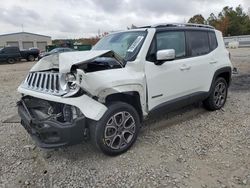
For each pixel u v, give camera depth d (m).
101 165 3.61
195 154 3.82
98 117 3.46
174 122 5.06
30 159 3.87
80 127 3.38
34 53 30.47
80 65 3.45
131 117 3.90
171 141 4.25
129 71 3.89
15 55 28.02
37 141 3.57
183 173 3.35
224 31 66.75
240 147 3.98
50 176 3.42
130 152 3.92
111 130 3.70
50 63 4.04
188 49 4.89
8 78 13.57
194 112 5.61
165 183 3.16
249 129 4.65
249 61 15.63
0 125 5.32
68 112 3.39
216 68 5.45
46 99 3.51
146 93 4.09
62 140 3.35
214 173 3.32
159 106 4.35
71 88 3.39
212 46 5.48
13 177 3.43
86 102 3.43
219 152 3.85
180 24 4.91
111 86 3.56
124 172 3.42
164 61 4.24
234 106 6.03
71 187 3.18
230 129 4.68
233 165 3.49
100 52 3.79
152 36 4.26
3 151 4.13
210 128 4.75
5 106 6.93
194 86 4.98
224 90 5.87
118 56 4.02
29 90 3.89
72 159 3.81
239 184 3.08
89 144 4.22
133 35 4.49
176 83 4.57
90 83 3.40
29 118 3.59
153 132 4.61
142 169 3.47
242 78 9.77
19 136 4.70
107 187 3.15
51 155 3.95
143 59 4.05
